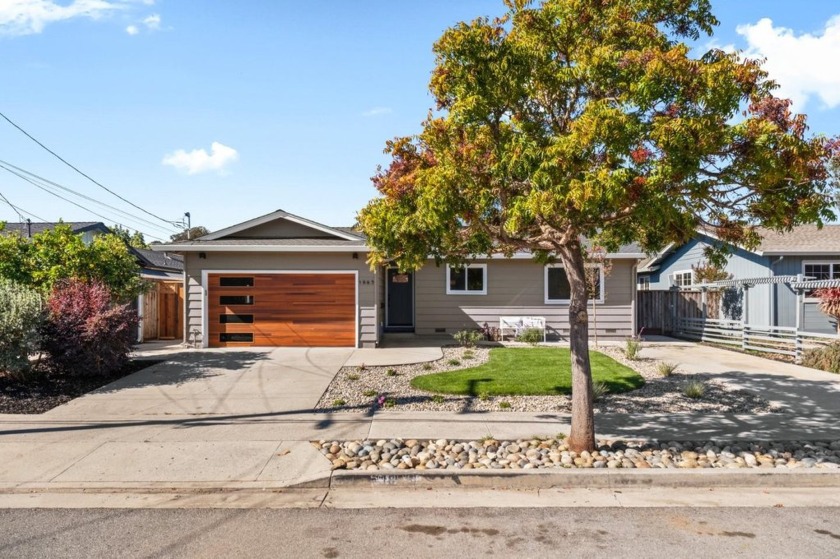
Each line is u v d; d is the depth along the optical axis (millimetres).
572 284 6188
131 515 4695
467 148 5566
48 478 5410
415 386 9422
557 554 4000
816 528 4457
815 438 6602
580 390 6055
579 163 4953
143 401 8477
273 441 6504
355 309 14172
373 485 5402
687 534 4344
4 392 8914
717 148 4746
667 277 24031
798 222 5309
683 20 6008
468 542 4203
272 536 4297
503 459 5883
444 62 5816
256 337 14203
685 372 11102
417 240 6262
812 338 14422
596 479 5410
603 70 5227
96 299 10320
